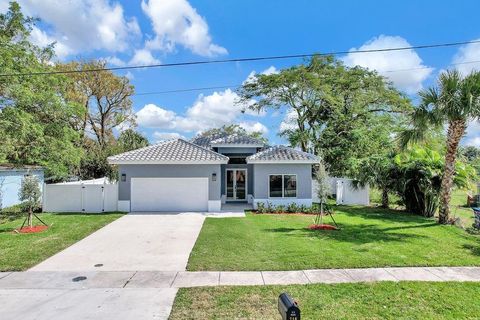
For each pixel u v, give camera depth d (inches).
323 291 288.5
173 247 454.6
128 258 401.4
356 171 970.7
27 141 779.4
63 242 479.2
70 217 698.8
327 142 1192.8
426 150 759.7
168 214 748.6
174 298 276.1
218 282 314.5
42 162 826.2
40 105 776.3
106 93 1565.0
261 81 1237.1
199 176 799.7
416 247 442.0
